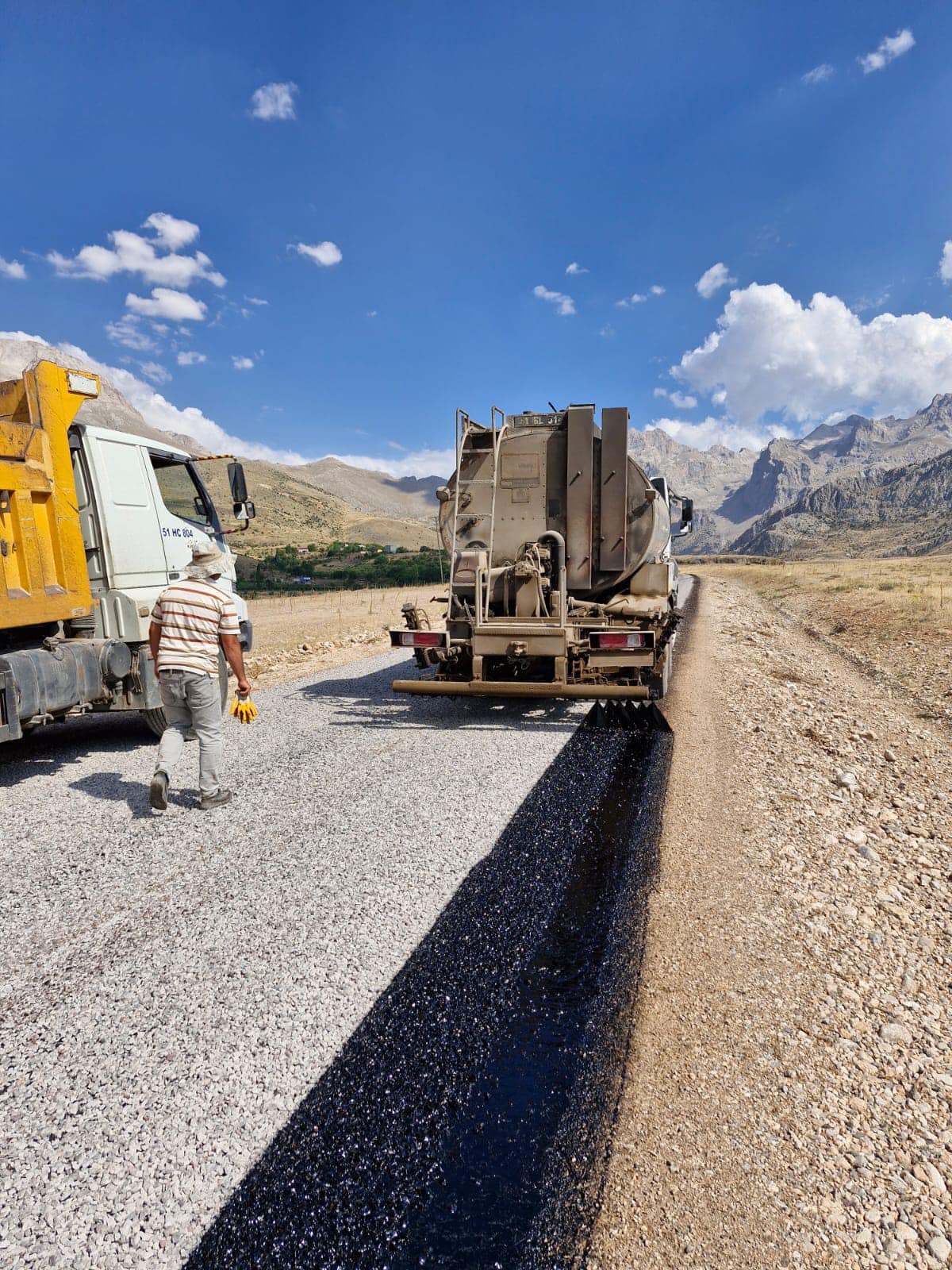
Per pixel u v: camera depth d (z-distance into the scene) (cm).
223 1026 281
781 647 1512
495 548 831
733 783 580
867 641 1628
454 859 425
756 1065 280
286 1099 247
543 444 824
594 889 396
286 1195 212
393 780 564
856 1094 274
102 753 666
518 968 324
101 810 506
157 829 471
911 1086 282
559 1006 301
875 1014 324
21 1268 187
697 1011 306
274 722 761
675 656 1217
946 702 1066
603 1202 217
